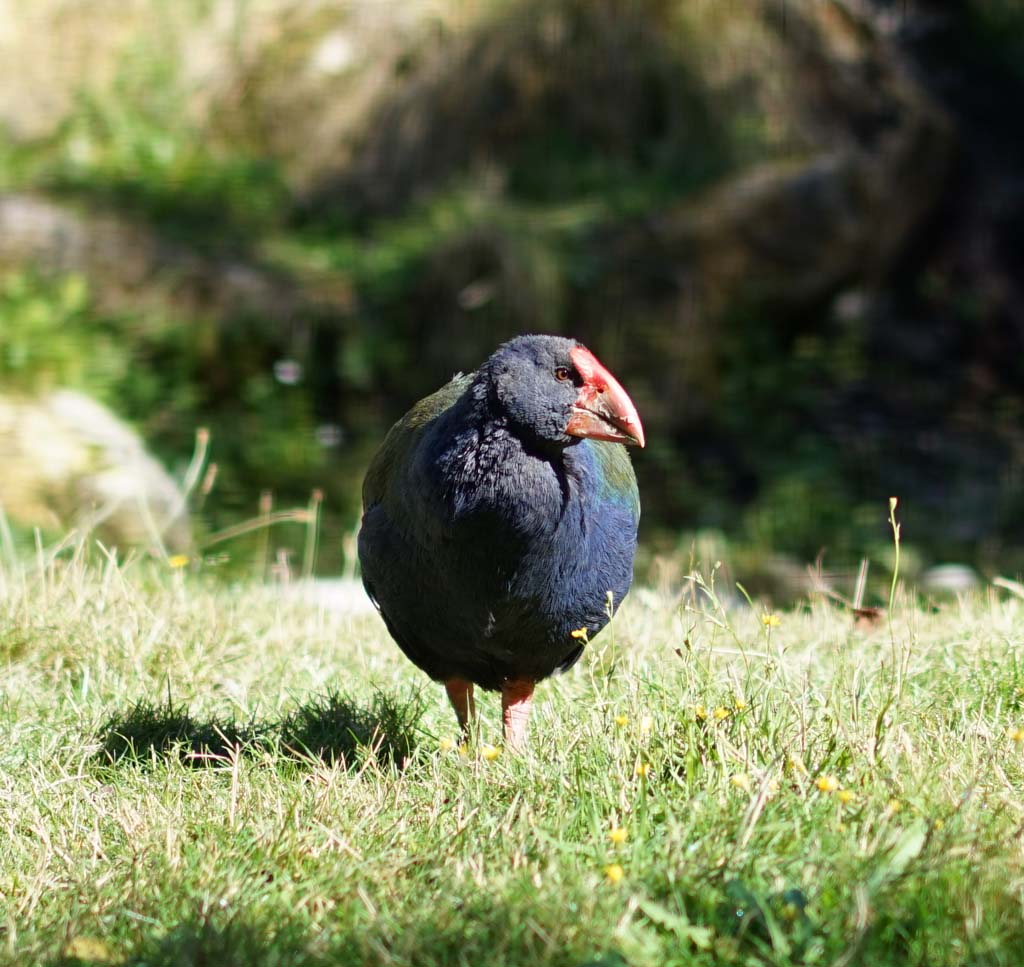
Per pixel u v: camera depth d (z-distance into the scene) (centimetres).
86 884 467
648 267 1648
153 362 1534
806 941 398
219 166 1747
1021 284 1927
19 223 1541
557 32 1811
